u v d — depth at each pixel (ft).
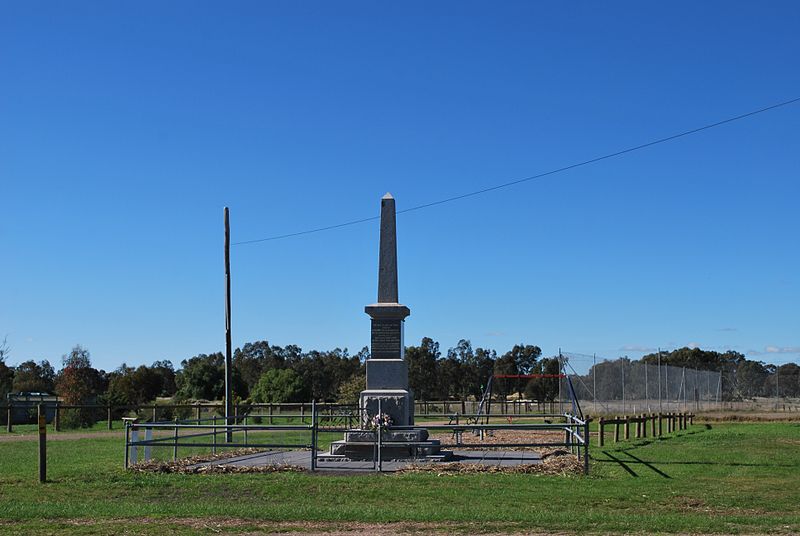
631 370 146.00
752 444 93.30
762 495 52.49
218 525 42.93
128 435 67.77
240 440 105.70
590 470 64.64
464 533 40.65
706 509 47.98
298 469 65.41
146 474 63.36
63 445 103.55
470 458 73.41
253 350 337.31
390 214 81.61
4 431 141.18
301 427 64.80
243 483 57.98
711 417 151.33
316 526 42.55
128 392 228.84
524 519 43.68
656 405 149.59
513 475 60.95
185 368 262.06
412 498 51.57
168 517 45.32
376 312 78.89
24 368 305.32
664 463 71.72
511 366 306.55
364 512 45.88
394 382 77.82
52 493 55.42
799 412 163.63
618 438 100.48
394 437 73.72
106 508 48.32
